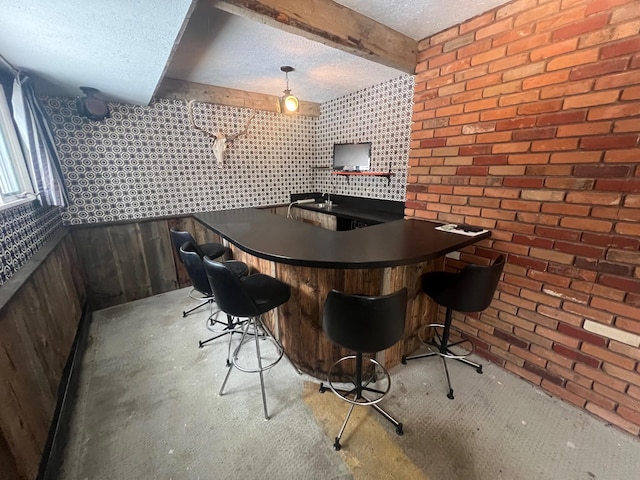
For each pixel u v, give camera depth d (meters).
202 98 3.10
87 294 2.68
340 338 1.28
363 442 1.40
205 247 2.55
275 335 2.10
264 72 2.73
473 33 1.80
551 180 1.59
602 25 1.33
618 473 1.26
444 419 1.53
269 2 1.38
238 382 1.79
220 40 2.02
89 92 2.27
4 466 0.95
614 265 1.42
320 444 1.39
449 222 2.14
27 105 1.86
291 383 1.79
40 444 1.21
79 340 2.13
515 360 1.87
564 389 1.66
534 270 1.72
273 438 1.42
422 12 1.74
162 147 2.96
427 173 2.23
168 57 1.58
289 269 1.75
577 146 1.47
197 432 1.45
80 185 2.58
